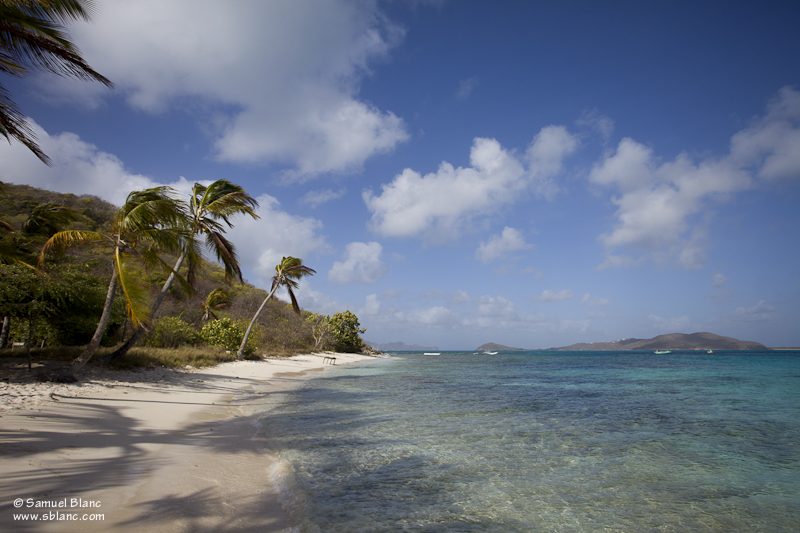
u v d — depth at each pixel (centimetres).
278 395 1497
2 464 460
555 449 778
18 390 914
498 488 555
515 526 435
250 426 894
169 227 1366
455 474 608
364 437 830
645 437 898
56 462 495
